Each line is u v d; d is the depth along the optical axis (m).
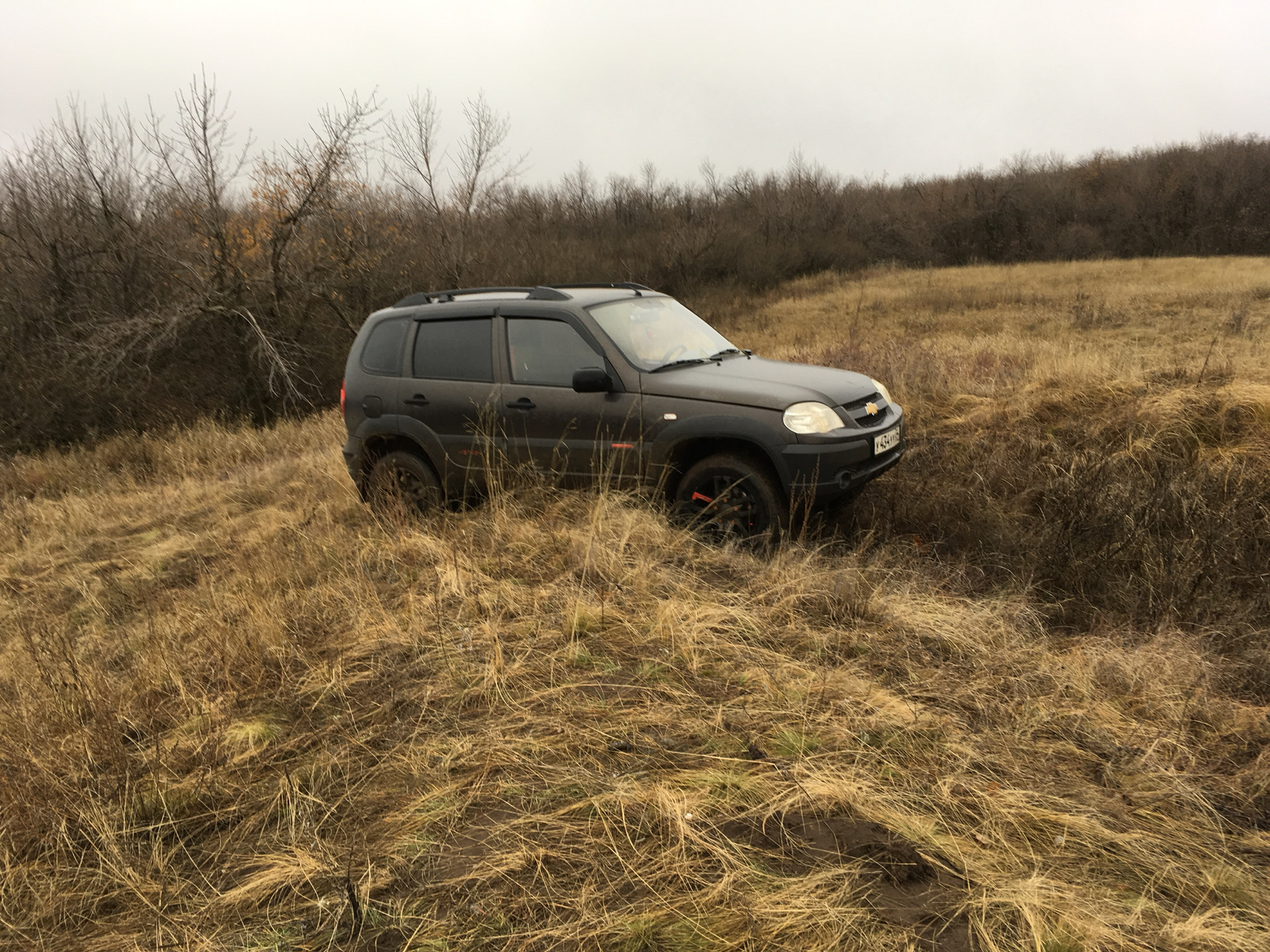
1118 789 2.49
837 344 11.76
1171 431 6.00
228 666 3.55
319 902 2.13
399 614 3.99
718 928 1.90
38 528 7.91
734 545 4.61
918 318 18.22
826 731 2.74
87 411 13.80
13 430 13.41
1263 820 2.39
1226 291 17.69
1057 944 1.81
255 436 11.94
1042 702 3.00
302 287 15.47
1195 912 1.95
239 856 2.40
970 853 2.13
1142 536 4.55
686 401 4.76
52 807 2.66
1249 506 4.89
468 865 2.23
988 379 7.93
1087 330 13.88
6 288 14.79
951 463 6.29
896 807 2.33
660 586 4.04
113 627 4.93
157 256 15.27
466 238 18.50
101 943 2.12
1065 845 2.19
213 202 14.66
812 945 1.83
